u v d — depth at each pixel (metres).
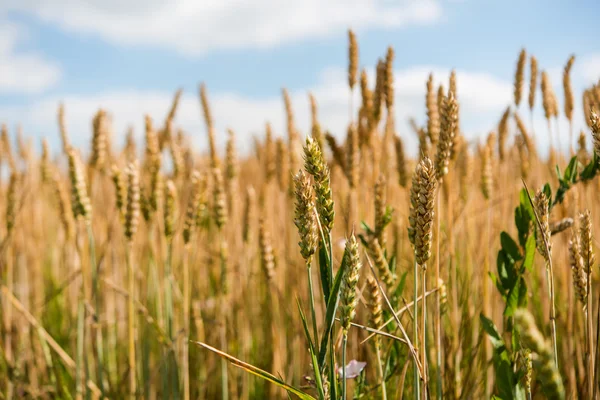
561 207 1.19
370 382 1.12
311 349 0.86
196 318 1.45
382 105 1.27
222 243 1.42
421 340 0.89
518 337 0.98
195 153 1.82
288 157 1.65
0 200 2.03
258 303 1.75
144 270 1.75
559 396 0.72
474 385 1.16
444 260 1.19
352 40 1.27
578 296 0.92
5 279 1.76
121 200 1.19
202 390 1.45
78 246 1.32
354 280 0.85
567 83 1.25
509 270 1.04
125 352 1.67
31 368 1.61
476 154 1.66
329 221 0.86
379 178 1.06
